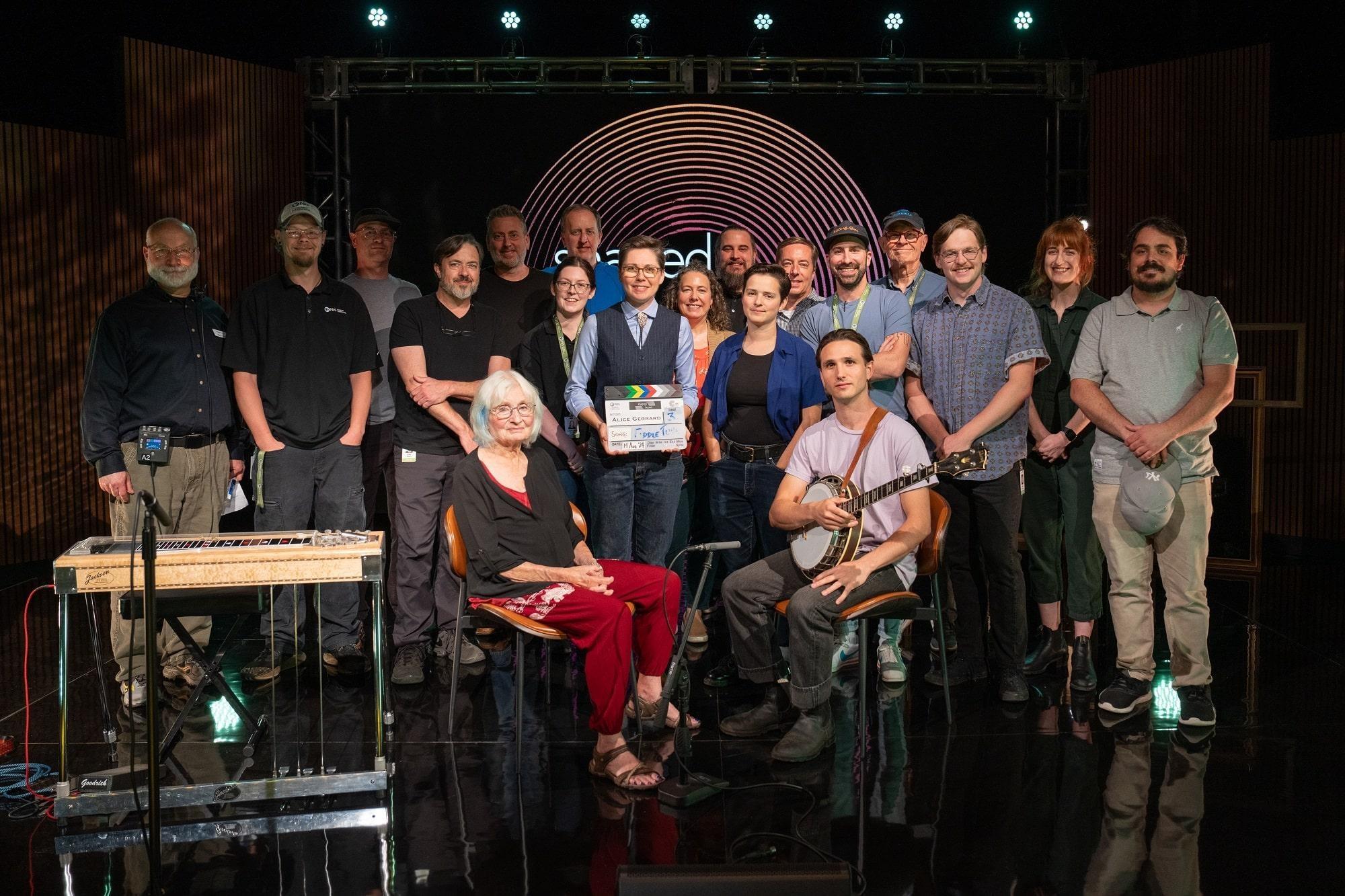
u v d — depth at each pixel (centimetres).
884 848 309
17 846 317
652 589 385
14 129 691
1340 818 326
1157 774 361
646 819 329
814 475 404
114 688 463
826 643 373
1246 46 764
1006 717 417
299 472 456
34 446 711
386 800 344
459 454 479
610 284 568
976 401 431
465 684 463
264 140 808
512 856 306
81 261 727
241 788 336
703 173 832
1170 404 402
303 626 490
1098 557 455
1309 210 738
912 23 843
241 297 454
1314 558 738
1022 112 832
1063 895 282
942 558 447
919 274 502
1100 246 833
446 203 824
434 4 831
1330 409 736
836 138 831
